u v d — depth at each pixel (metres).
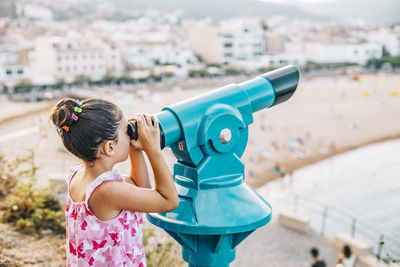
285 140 34.06
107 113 1.05
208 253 1.22
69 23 146.62
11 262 2.76
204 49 94.56
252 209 1.21
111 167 1.12
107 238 1.11
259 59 90.12
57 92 56.97
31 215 3.58
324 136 36.00
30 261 2.84
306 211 17.66
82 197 1.14
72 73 66.56
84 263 1.12
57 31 106.69
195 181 1.23
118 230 1.12
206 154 1.23
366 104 53.72
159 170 1.09
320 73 90.62
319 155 29.69
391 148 32.19
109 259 1.12
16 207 3.51
